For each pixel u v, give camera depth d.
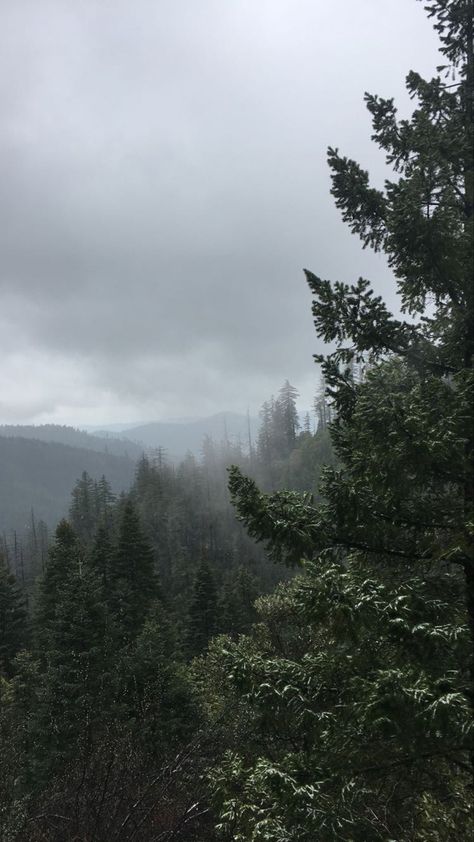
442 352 5.73
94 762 9.26
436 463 4.88
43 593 27.80
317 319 5.82
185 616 41.19
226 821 5.84
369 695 4.35
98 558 32.06
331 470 5.86
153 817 8.16
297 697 5.21
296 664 5.71
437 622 4.86
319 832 4.44
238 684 5.57
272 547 5.51
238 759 6.11
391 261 5.80
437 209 5.14
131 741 9.93
